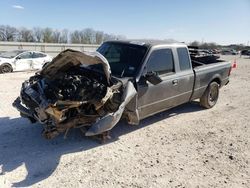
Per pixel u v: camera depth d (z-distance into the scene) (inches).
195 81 258.7
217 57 339.6
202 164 171.0
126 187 141.6
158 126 234.5
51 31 2920.8
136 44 220.4
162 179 151.1
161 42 231.8
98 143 192.9
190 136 215.9
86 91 175.3
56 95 171.8
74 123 170.6
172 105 239.6
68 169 156.6
